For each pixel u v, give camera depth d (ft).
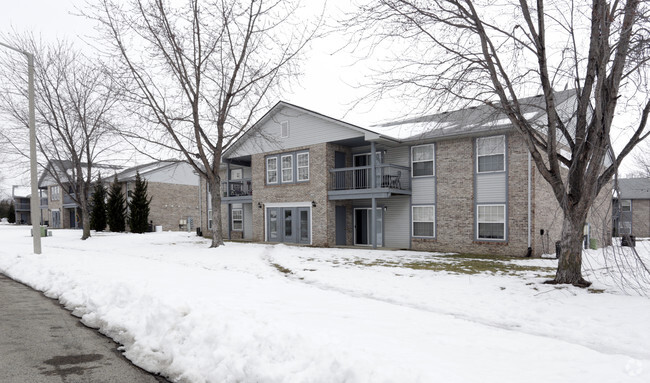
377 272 37.52
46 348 16.79
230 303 19.31
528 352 13.94
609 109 26.35
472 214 57.93
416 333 15.98
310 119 71.05
